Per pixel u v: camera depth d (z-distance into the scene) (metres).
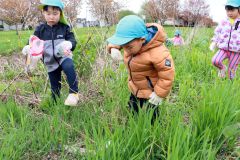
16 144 1.25
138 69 1.34
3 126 1.46
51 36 1.70
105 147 1.10
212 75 2.27
